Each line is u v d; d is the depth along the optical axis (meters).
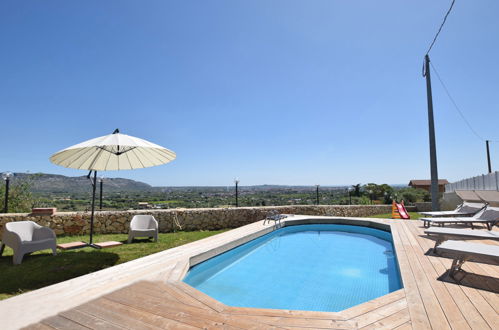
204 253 4.59
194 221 8.95
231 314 2.26
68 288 2.87
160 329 2.00
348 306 3.46
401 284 3.42
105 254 5.31
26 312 2.31
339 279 4.51
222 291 4.02
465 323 2.06
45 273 4.14
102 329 2.01
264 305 3.51
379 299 2.56
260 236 7.07
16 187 9.01
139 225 6.80
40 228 5.17
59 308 2.38
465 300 2.51
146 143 4.85
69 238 7.07
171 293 2.74
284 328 2.01
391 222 8.07
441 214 7.19
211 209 9.26
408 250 4.59
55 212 7.36
